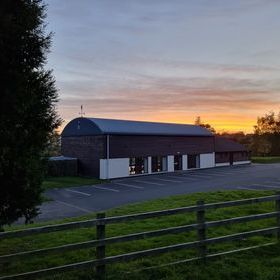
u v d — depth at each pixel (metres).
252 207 13.47
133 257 7.05
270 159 62.56
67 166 37.81
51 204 21.53
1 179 7.52
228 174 39.38
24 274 6.21
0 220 7.79
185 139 45.22
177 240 9.10
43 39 7.80
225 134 92.06
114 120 40.47
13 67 7.41
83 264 6.63
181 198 16.73
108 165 36.56
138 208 14.34
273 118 81.00
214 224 7.99
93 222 6.76
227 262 7.64
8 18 7.07
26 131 7.76
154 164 41.34
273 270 7.21
